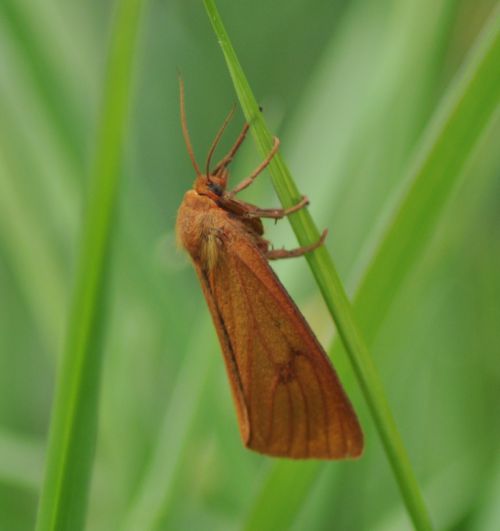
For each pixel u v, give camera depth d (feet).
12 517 0.66
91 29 0.70
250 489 0.63
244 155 0.68
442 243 0.63
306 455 0.55
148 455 0.64
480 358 0.65
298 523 0.63
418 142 0.63
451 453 0.65
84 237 0.52
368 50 0.66
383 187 0.65
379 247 0.54
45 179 0.65
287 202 0.52
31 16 0.64
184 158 0.72
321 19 0.72
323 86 0.66
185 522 0.63
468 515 0.61
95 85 0.67
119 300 0.65
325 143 0.65
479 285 0.66
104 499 0.65
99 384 0.53
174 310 0.65
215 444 0.63
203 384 0.61
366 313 0.55
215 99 0.72
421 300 0.62
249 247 0.55
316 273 0.52
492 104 0.52
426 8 0.64
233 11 0.73
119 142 0.52
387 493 0.65
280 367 0.55
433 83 0.64
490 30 0.52
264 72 0.72
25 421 0.70
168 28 0.73
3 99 0.65
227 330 0.56
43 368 0.71
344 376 0.56
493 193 0.66
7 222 0.65
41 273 0.65
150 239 0.65
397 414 0.65
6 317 0.71
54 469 0.52
